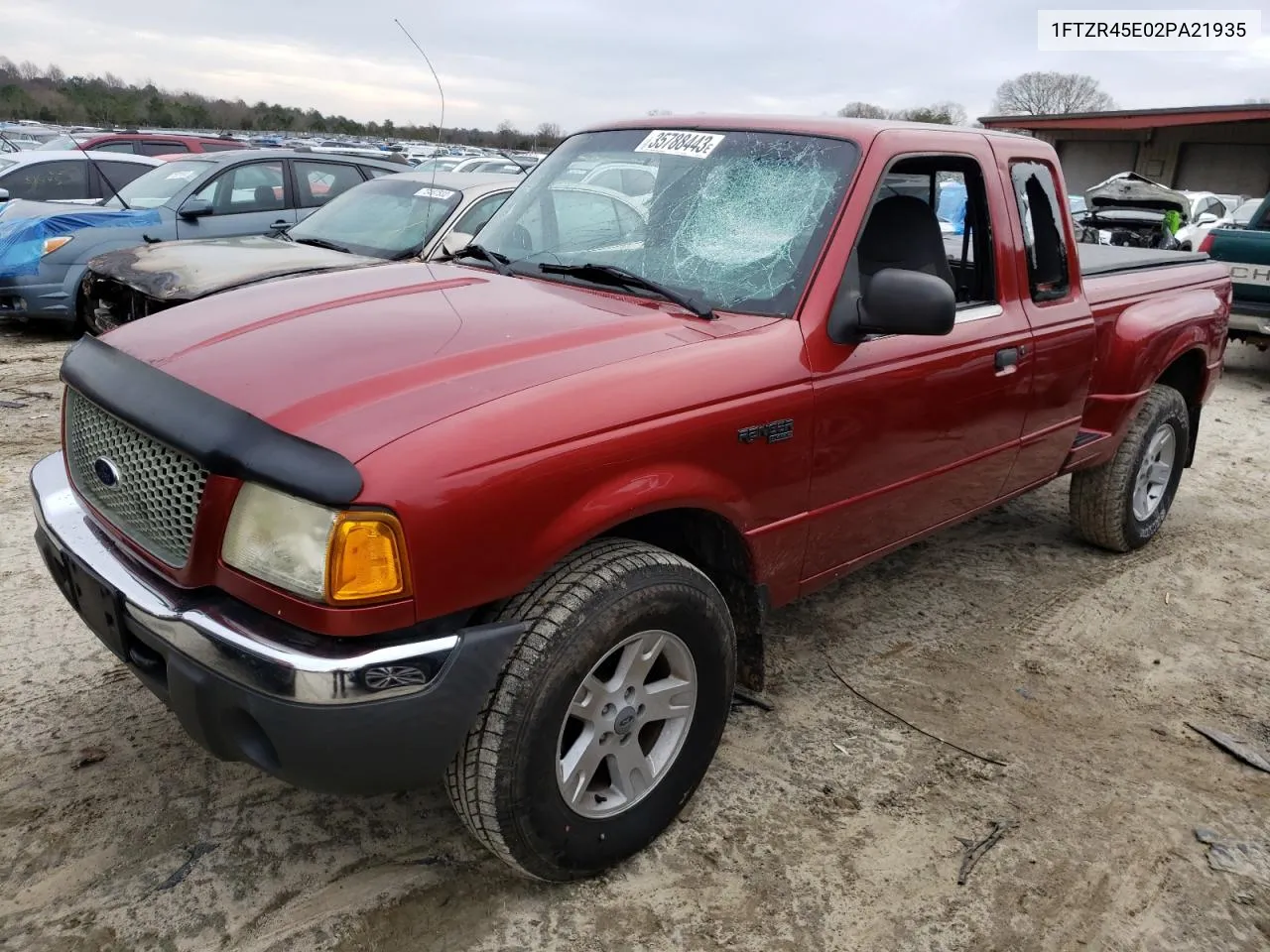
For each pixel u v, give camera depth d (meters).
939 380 3.18
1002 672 3.76
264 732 2.03
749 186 3.10
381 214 6.85
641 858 2.63
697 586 2.49
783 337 2.72
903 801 2.95
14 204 8.91
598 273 3.03
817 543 3.00
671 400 2.40
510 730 2.16
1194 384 5.15
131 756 2.91
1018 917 2.53
